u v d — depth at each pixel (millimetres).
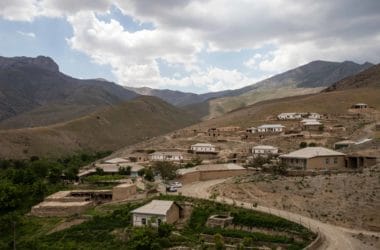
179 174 103375
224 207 68938
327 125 173625
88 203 88875
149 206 71375
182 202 74750
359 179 72250
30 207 94688
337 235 57344
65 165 157250
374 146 105688
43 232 78188
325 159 91562
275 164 98312
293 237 57219
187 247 58969
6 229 81875
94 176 121938
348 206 65875
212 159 146000
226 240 59812
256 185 78562
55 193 99000
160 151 170000
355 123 170750
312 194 71375
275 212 66438
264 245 56688
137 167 130500
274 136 169250
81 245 68250
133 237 63062
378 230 59500
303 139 152875
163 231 62625
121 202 86438
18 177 114438
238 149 158875
